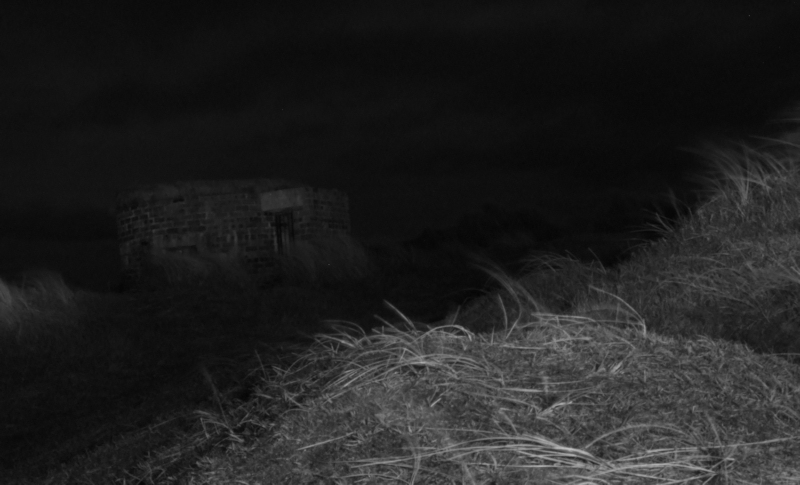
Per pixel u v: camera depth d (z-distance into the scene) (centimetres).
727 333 317
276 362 367
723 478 164
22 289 1053
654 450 176
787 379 227
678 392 210
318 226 1543
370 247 1523
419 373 231
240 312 1050
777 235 425
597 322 290
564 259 560
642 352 245
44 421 618
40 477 375
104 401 658
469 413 200
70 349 854
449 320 463
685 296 377
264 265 1521
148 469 270
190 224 1486
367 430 201
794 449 178
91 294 1145
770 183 504
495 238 1800
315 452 198
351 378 243
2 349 838
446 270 1326
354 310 1049
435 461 178
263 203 1526
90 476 318
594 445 181
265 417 253
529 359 241
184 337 918
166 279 1309
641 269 449
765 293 363
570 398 207
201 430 294
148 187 1502
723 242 436
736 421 193
